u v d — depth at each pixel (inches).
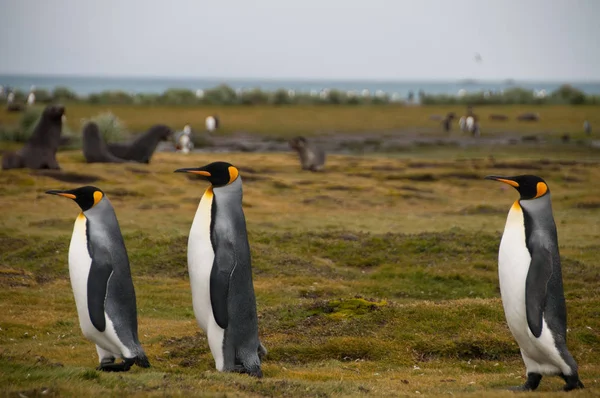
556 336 770.8
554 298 775.7
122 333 805.2
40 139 3100.4
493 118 7455.7
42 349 1056.8
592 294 1425.9
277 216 2492.6
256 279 1665.8
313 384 821.2
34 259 1788.9
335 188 3216.0
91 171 3129.9
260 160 4165.8
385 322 1163.3
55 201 2578.7
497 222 2434.8
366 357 1063.0
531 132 6304.1
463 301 1264.8
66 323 1242.6
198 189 3011.8
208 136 5787.4
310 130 6412.4
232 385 764.0
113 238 820.0
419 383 897.5
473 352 1084.5
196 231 830.5
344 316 1189.1
